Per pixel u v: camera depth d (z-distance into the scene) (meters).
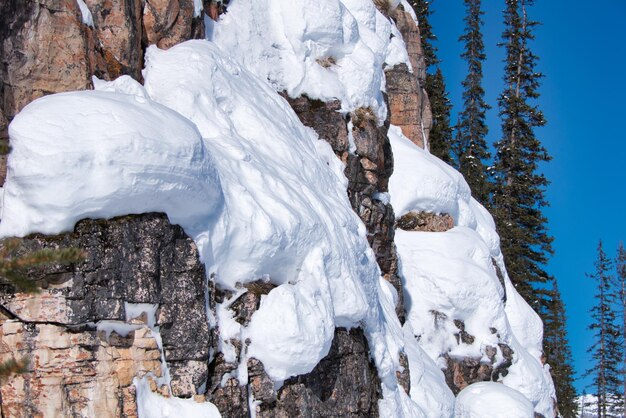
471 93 44.88
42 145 10.23
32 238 10.26
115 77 14.15
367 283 16.17
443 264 23.17
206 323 11.52
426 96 32.50
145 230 11.01
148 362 10.83
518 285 38.47
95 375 10.38
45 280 10.30
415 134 28.31
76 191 10.34
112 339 10.59
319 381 13.57
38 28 12.62
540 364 26.52
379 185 20.06
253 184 13.65
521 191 40.56
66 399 10.23
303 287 13.23
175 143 11.12
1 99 11.94
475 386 22.09
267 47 18.92
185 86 14.93
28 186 10.25
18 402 10.23
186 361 11.23
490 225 28.98
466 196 26.81
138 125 10.86
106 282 10.59
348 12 20.45
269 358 12.30
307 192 15.17
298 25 19.27
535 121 42.59
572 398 47.44
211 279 12.05
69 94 10.96
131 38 14.63
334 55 19.94
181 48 15.87
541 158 41.97
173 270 11.34
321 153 18.28
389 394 15.84
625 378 50.66
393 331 17.73
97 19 14.20
